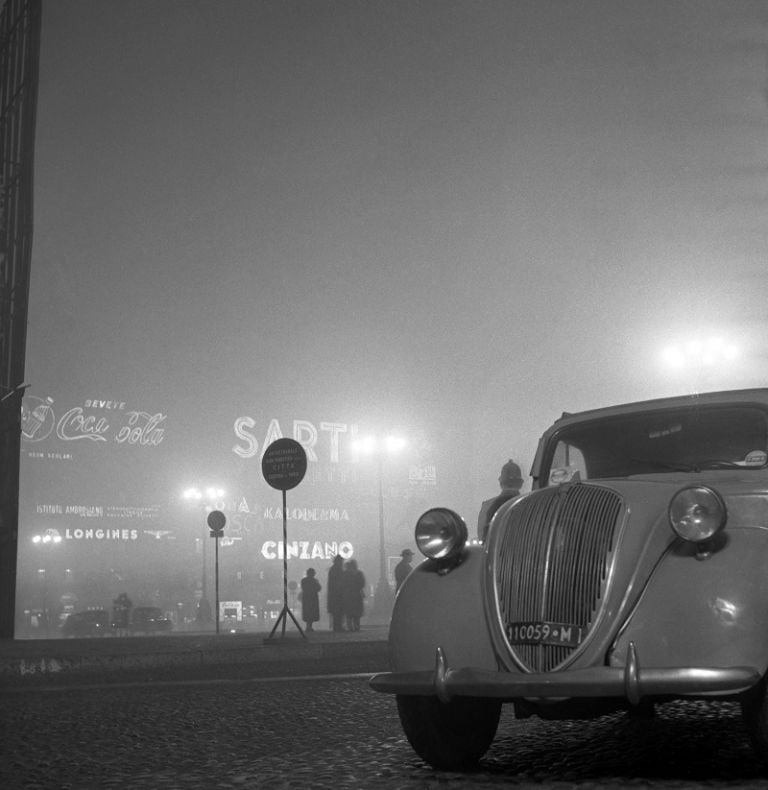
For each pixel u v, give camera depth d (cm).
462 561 508
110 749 624
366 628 2708
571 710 478
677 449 558
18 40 2559
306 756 572
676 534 453
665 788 435
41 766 564
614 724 669
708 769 484
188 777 510
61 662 1391
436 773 499
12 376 2391
